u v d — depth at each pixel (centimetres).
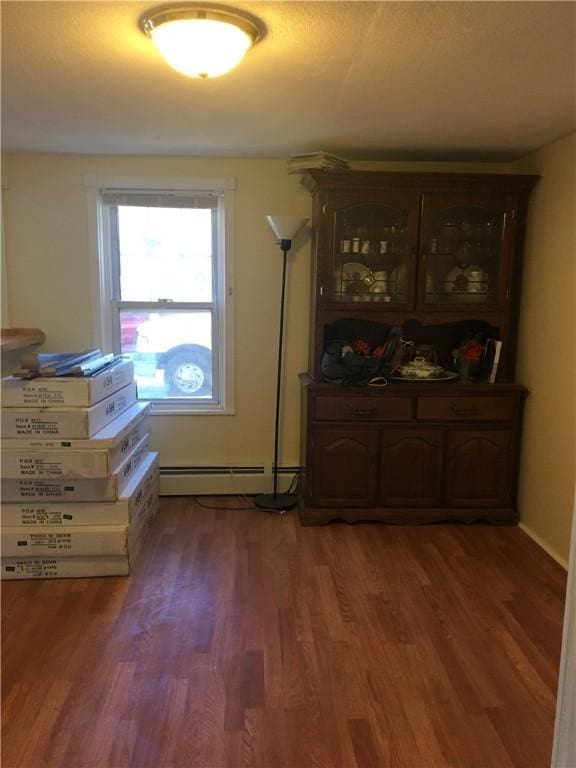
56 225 351
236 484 379
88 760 169
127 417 304
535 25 170
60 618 240
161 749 174
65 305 359
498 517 339
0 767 167
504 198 323
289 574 279
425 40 181
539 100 239
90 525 272
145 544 309
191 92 231
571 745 112
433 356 369
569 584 113
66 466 262
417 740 178
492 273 335
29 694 196
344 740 178
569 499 291
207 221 365
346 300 332
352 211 325
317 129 286
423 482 336
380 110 253
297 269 363
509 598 260
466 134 294
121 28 174
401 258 330
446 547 311
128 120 272
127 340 374
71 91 230
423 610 250
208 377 382
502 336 337
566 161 294
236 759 170
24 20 168
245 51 180
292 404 377
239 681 203
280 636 230
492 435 334
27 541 268
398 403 329
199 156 348
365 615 245
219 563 289
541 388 319
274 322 368
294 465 383
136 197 353
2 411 260
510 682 205
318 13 163
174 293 371
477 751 174
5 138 308
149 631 232
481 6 158
